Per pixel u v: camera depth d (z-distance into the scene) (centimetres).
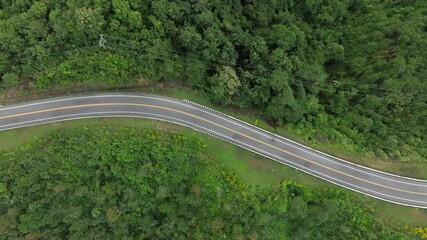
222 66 6122
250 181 6419
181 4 5953
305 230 6481
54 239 6384
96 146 6075
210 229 6344
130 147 6112
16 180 5897
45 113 6216
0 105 6184
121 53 5828
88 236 6525
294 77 6650
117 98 6331
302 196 6475
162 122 6366
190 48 5981
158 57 5847
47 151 5994
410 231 6488
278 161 6562
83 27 5344
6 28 5619
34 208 6081
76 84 6131
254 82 6419
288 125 6650
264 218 6262
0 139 6091
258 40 6444
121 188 6222
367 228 6431
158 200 6431
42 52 5625
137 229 6681
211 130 6481
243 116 6625
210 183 6225
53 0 5731
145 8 5838
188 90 6481
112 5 5556
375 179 6669
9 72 5853
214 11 6412
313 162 6625
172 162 6191
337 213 6444
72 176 6141
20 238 6166
